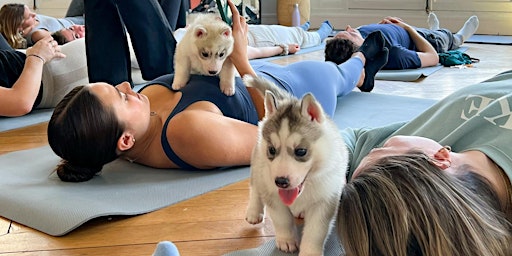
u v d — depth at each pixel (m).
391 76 3.22
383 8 5.91
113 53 2.35
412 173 0.94
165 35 2.38
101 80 2.36
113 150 1.64
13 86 2.22
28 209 1.47
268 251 1.25
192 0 4.81
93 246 1.32
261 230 1.38
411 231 0.89
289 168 1.06
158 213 1.47
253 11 5.79
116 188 1.61
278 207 1.20
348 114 2.36
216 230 1.38
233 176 1.71
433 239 0.88
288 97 1.28
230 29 1.82
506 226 0.97
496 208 1.01
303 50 4.50
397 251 0.89
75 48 2.62
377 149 1.14
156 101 1.82
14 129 2.27
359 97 2.66
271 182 1.13
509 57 3.93
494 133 1.20
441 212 0.90
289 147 1.07
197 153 1.69
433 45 3.93
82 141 1.59
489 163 1.12
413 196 0.91
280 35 4.37
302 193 1.14
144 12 2.31
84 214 1.41
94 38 2.33
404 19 5.81
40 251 1.30
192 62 1.84
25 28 3.42
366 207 0.93
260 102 1.91
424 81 3.15
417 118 1.44
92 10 2.30
